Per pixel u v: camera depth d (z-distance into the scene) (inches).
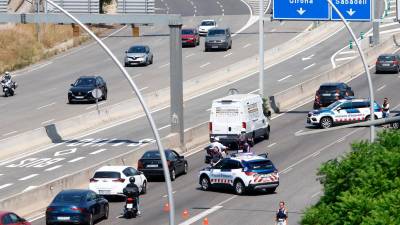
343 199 2714.1
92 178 4817.9
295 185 5103.3
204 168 5172.2
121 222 4345.5
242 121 6038.4
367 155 3085.6
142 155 5556.1
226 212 4522.6
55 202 4205.2
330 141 6304.1
